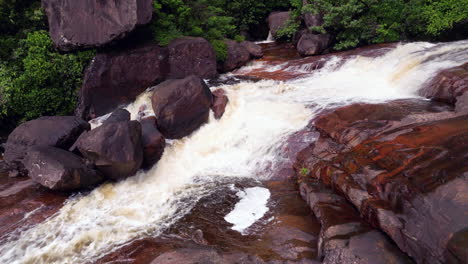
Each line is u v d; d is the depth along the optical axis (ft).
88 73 40.09
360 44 58.75
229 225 21.68
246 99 38.34
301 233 19.79
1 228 22.17
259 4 79.25
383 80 38.99
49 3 40.06
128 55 41.37
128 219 23.18
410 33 57.21
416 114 26.73
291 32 68.33
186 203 24.89
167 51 44.37
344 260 15.71
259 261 17.31
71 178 25.25
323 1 59.21
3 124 39.73
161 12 48.57
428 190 15.39
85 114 40.83
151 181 29.09
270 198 24.73
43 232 21.84
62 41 39.34
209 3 67.82
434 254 13.51
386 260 15.17
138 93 43.01
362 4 57.41
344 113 30.53
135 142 27.61
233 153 32.45
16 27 41.91
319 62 48.85
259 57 62.08
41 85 39.47
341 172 21.97
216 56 52.47
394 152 19.85
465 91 26.91
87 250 20.06
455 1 52.31
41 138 29.48
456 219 13.46
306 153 28.17
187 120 34.60
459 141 18.33
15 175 29.01
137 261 18.48
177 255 18.13
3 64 38.91
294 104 35.37
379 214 16.79
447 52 37.73
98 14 38.86
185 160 32.07
